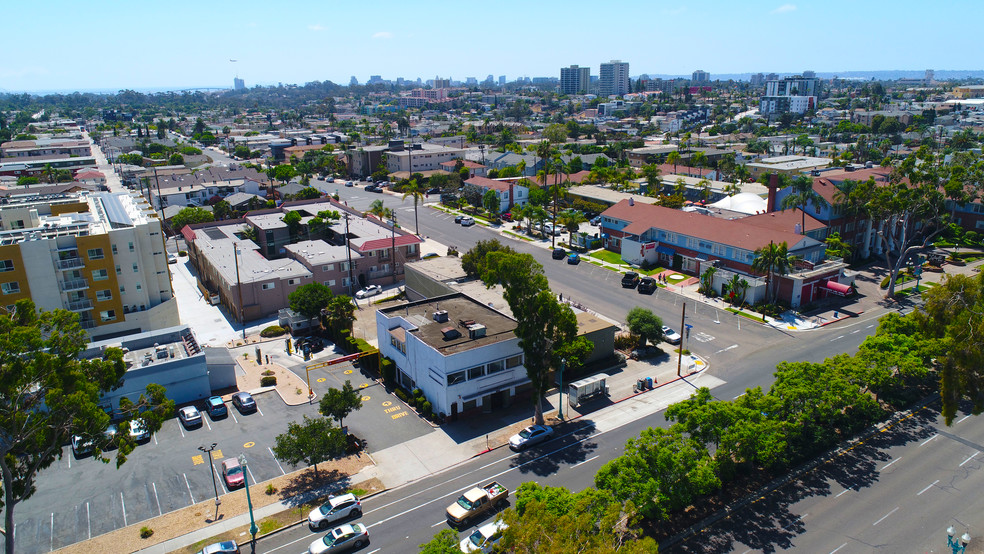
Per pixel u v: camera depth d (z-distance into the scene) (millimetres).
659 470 37656
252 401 57844
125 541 40531
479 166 183750
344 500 42375
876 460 48031
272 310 83875
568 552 26094
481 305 66375
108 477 47625
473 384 55719
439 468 48531
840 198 95250
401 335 60688
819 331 72875
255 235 111000
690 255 94250
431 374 55812
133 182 166250
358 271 93500
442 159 196875
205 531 41438
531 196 137125
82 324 69750
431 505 44031
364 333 75688
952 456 48344
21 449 35781
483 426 54750
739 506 42812
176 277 101000
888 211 89000
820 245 87000
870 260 101188
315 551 38562
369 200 159125
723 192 136500
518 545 28297
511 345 57219
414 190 123062
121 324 71938
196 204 150125
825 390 46969
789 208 98438
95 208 84000
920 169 97938
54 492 45750
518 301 51156
